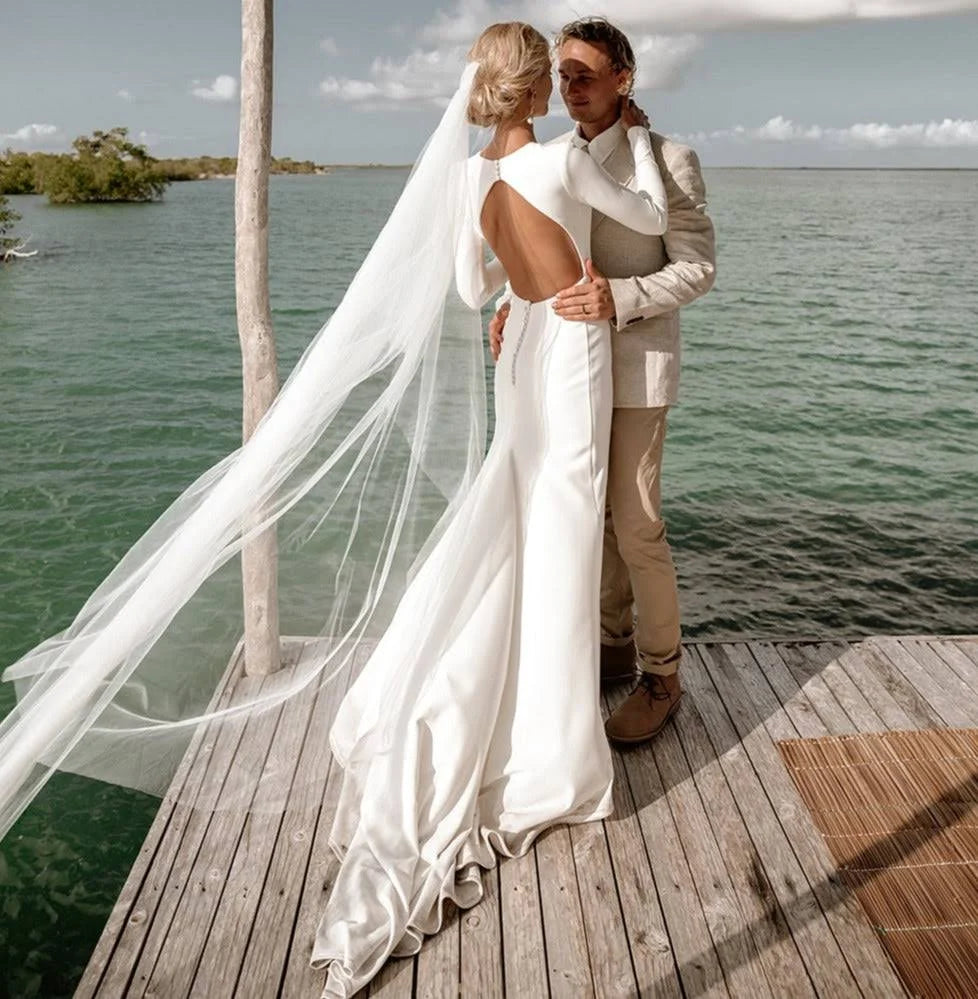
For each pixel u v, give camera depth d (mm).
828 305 20922
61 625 6117
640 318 2340
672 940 2176
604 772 2504
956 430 11086
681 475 9352
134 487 8836
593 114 2354
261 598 3104
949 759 2830
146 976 2070
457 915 2242
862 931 2207
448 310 2424
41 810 3783
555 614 2385
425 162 2162
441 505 2695
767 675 3295
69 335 17031
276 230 44781
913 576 7023
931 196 102312
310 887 2324
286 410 2146
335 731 2742
